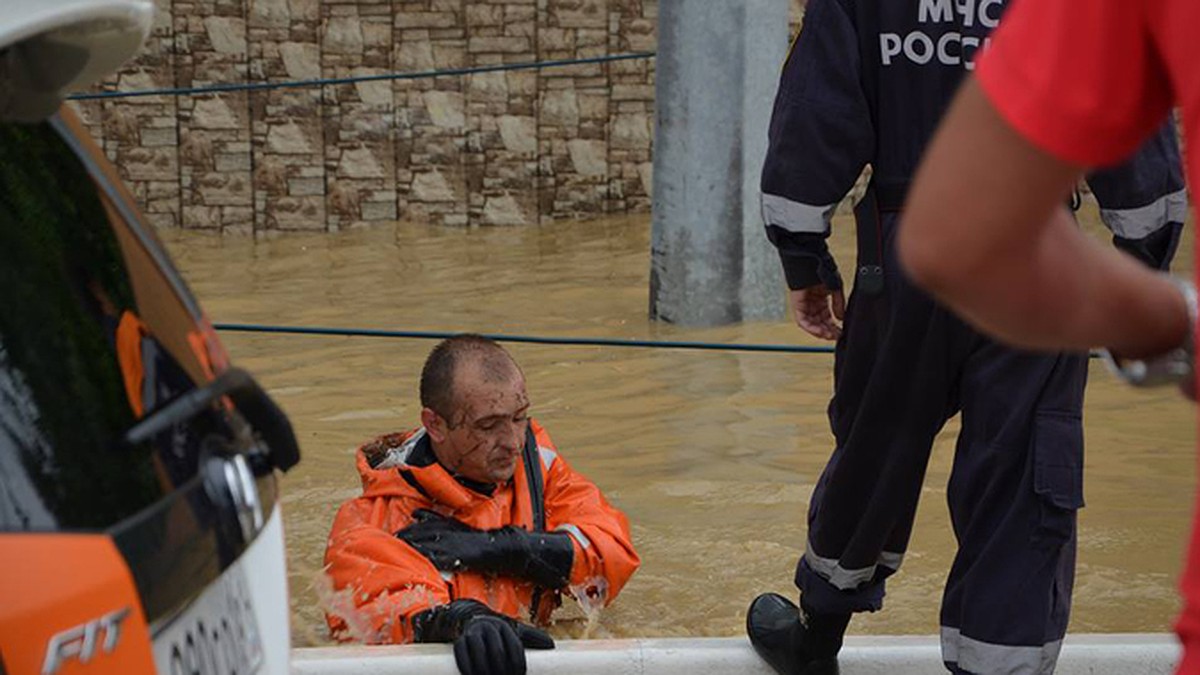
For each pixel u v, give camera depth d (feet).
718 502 23.73
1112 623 19.36
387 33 49.62
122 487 7.41
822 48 13.76
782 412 28.66
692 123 36.91
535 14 49.75
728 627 19.19
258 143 49.62
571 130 50.47
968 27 13.53
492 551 18.10
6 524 6.92
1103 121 5.43
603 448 26.55
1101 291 6.13
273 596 8.52
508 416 18.31
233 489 8.09
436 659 15.34
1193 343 6.35
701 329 36.76
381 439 19.99
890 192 13.83
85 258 8.29
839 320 15.06
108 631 6.86
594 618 18.70
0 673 6.61
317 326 36.65
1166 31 5.32
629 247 46.50
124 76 49.06
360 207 50.16
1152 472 25.05
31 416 7.25
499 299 39.68
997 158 5.53
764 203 14.20
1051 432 13.55
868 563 14.53
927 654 15.67
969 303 5.95
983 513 13.88
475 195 50.34
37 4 7.84
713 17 36.68
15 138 8.34
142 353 8.25
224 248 47.47
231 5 49.06
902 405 13.93
